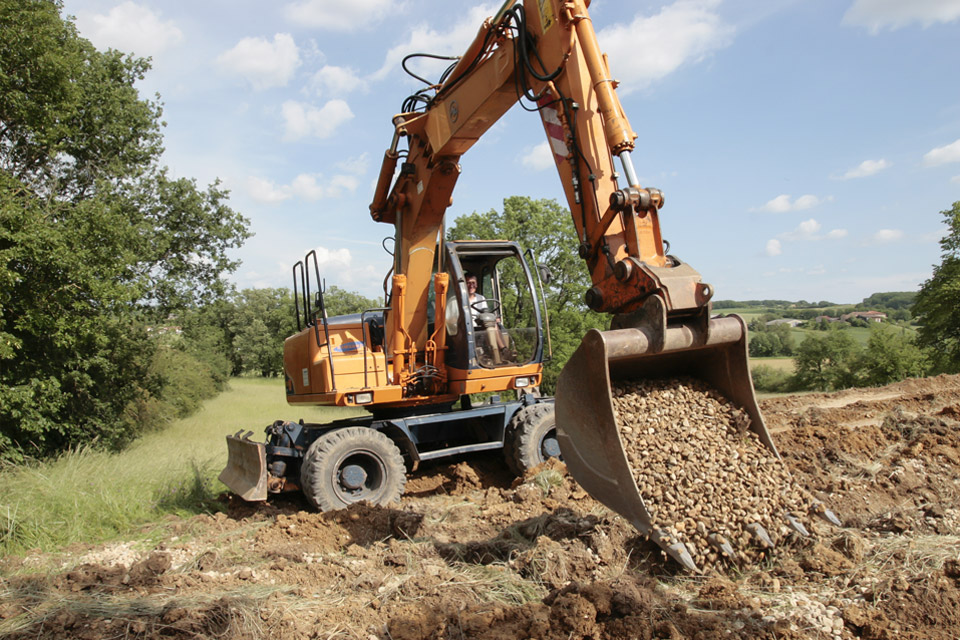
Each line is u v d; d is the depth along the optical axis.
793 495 4.06
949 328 28.09
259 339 58.28
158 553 4.56
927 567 3.56
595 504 5.59
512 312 7.91
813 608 3.28
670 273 3.87
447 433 7.98
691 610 3.32
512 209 28.58
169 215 16.75
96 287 10.91
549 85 4.84
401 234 7.39
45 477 6.40
